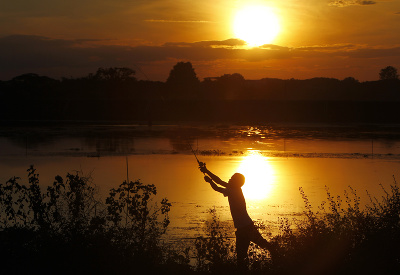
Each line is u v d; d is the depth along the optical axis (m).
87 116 93.50
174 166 24.98
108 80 111.81
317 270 6.10
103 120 86.88
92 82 110.31
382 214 6.89
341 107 91.00
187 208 13.47
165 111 87.50
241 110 91.25
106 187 17.02
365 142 42.03
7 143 39.44
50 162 26.88
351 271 6.02
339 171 23.33
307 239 6.44
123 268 6.15
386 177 21.28
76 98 102.19
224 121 82.88
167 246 8.12
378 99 121.81
